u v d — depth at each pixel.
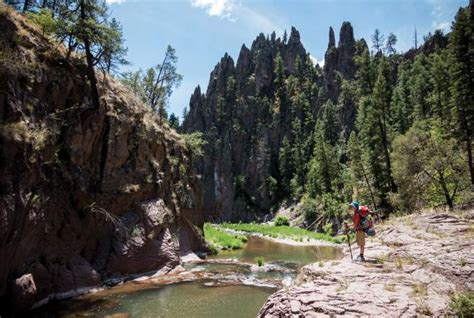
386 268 9.86
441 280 8.52
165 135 32.69
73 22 20.61
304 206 76.25
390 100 79.38
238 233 57.44
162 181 28.61
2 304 14.77
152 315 14.97
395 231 14.15
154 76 54.12
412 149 36.00
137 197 25.44
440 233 12.72
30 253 16.84
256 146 120.44
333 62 130.62
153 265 23.89
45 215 17.53
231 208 113.75
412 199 35.03
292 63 145.38
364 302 7.43
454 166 32.88
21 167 15.60
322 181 80.00
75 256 19.84
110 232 22.59
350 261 10.98
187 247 31.03
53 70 19.38
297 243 44.34
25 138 15.86
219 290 19.22
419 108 67.38
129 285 20.58
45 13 20.64
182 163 34.75
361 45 126.56
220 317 14.70
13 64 16.11
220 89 139.12
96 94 21.58
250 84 136.88
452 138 35.69
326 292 8.19
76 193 20.05
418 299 7.48
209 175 120.19
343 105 108.19
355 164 54.72
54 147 18.58
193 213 35.16
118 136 24.08
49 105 18.84
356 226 11.17
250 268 26.03
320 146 82.19
